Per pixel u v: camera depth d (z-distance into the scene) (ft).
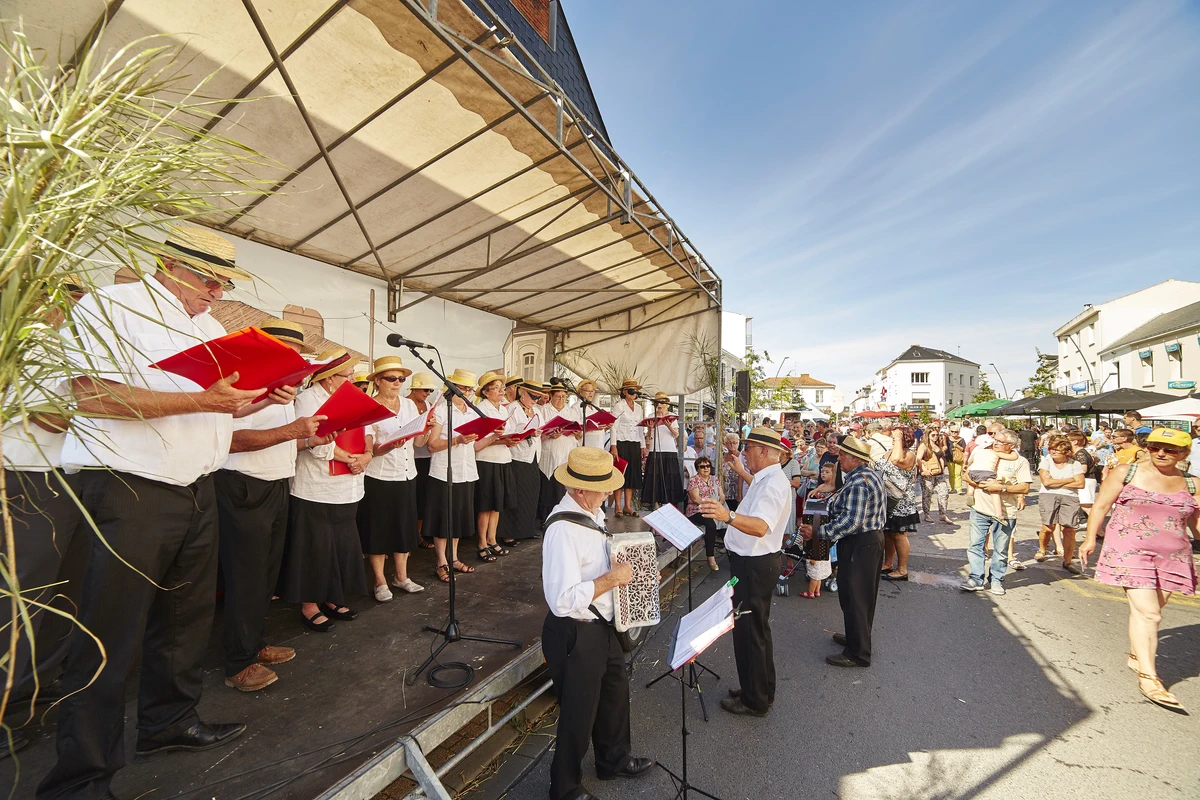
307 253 18.47
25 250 3.00
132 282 6.64
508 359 28.17
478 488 17.80
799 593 19.92
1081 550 13.92
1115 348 84.79
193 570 7.40
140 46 8.66
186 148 3.67
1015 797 9.06
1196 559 24.84
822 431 39.04
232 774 7.18
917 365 228.02
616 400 29.53
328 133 12.05
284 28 8.77
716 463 25.45
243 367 6.20
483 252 19.80
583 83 25.71
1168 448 12.21
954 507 40.09
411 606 13.44
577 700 8.03
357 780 7.10
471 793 9.09
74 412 3.71
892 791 9.16
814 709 11.76
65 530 8.27
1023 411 53.78
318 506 11.44
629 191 15.08
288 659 10.48
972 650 14.80
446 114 11.53
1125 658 14.35
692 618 8.77
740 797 8.98
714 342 26.40
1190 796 9.09
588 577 8.29
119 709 6.42
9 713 7.86
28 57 3.19
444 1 8.55
